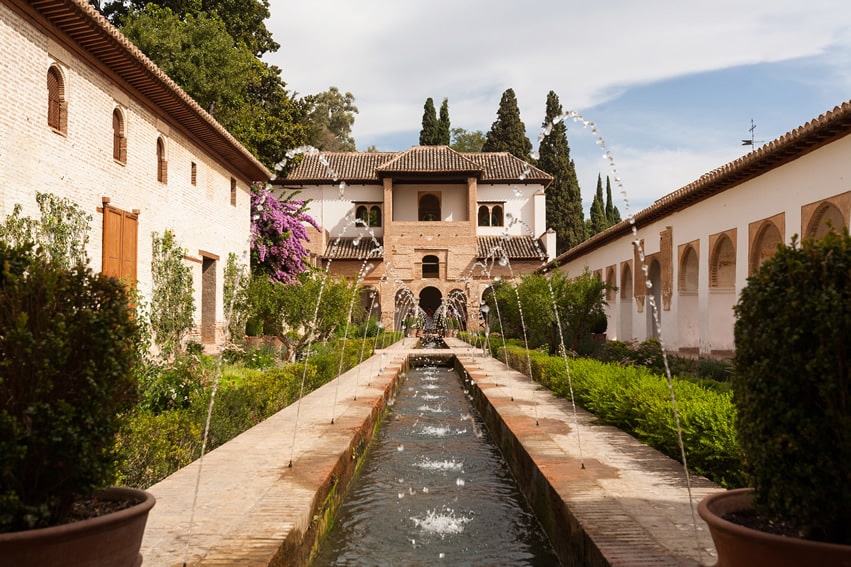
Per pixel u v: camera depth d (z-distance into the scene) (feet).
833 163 34.17
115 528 9.02
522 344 67.41
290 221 74.90
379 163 117.08
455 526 18.93
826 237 9.02
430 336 117.50
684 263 56.03
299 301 50.62
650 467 18.85
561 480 17.34
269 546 12.43
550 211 135.44
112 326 10.07
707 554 11.73
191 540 12.79
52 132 30.48
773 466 8.98
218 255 54.65
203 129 47.32
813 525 8.74
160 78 37.58
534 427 25.61
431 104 154.20
